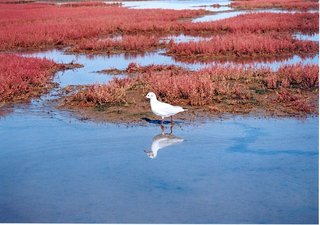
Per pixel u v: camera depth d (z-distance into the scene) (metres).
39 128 13.52
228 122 13.66
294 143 11.88
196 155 11.19
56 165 10.79
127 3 82.69
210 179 9.84
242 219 8.20
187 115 14.43
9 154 11.51
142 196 9.13
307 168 10.30
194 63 25.02
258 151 11.38
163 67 22.92
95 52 29.91
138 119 14.13
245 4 66.19
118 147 11.82
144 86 18.19
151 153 11.32
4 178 10.13
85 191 9.40
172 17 48.38
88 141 12.30
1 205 8.91
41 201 9.03
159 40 34.28
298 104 14.98
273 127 13.14
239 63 24.53
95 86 17.55
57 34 35.47
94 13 56.25
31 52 30.72
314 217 8.20
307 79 17.78
